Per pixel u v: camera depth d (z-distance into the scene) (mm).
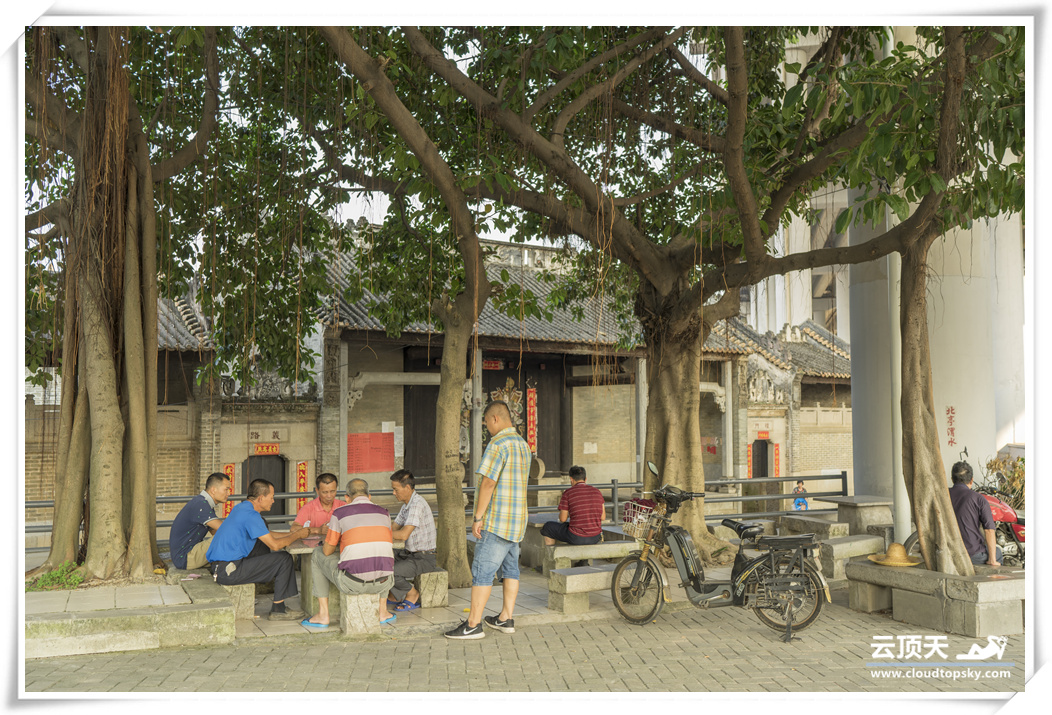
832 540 8789
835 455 26469
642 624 6652
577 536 8008
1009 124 6363
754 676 5094
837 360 26719
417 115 9445
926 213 6707
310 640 6012
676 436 9219
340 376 17438
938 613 6312
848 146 7215
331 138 9500
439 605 7039
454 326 8297
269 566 6539
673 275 9258
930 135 6586
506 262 21312
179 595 6133
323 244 10992
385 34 8578
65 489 6773
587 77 8805
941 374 10680
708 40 9180
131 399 6879
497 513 6184
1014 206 6387
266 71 8945
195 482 15883
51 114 6918
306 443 17234
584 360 22469
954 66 5961
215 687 4703
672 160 9102
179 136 8828
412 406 20047
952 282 10703
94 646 5398
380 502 19062
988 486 9688
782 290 29516
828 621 6727
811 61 9242
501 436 6336
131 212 7062
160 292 10148
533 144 7715
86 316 6797
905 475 6863
